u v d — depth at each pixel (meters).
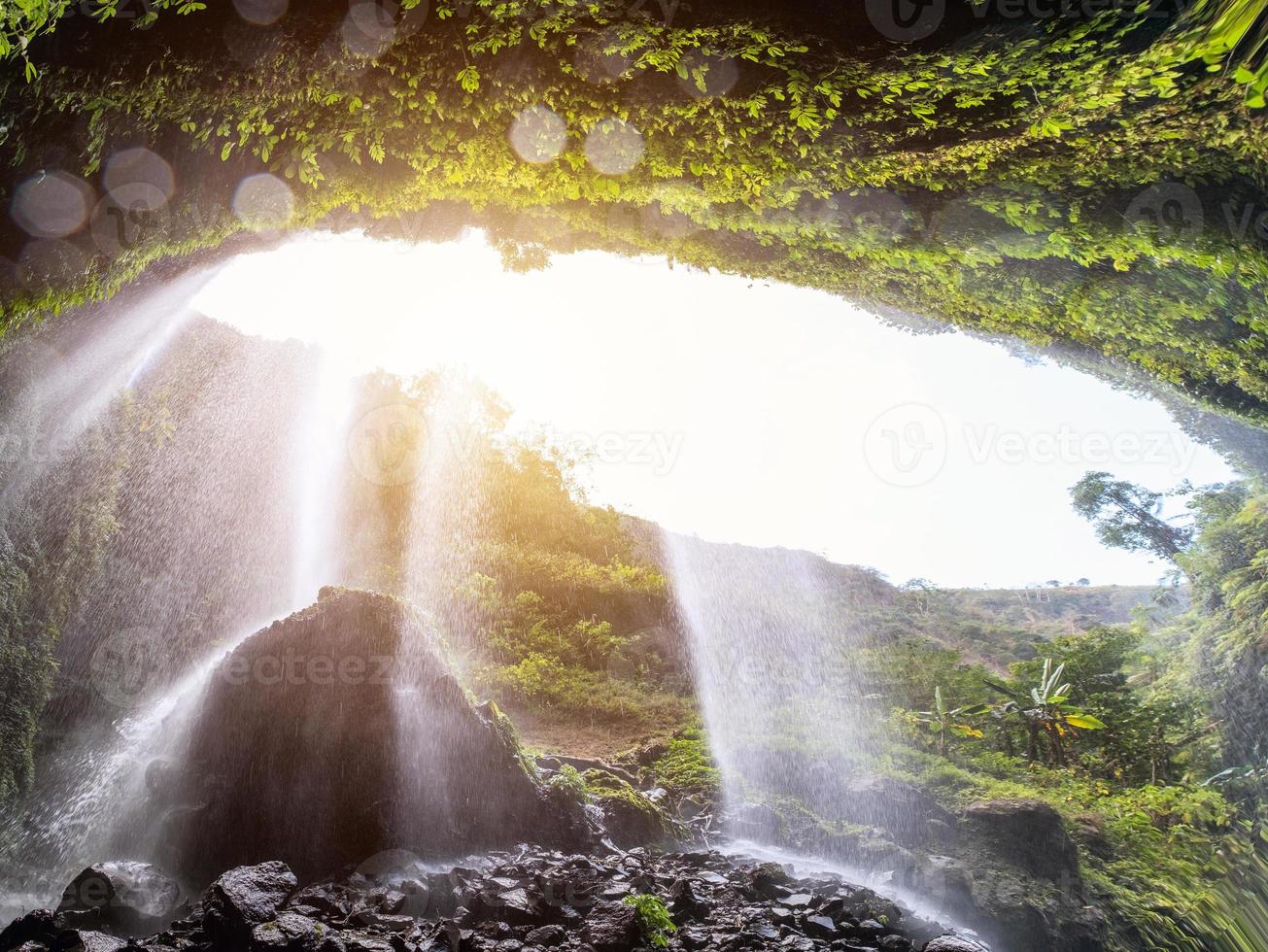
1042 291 8.03
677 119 5.75
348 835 5.83
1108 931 9.60
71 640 11.41
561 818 6.82
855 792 11.72
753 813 10.62
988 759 16.97
